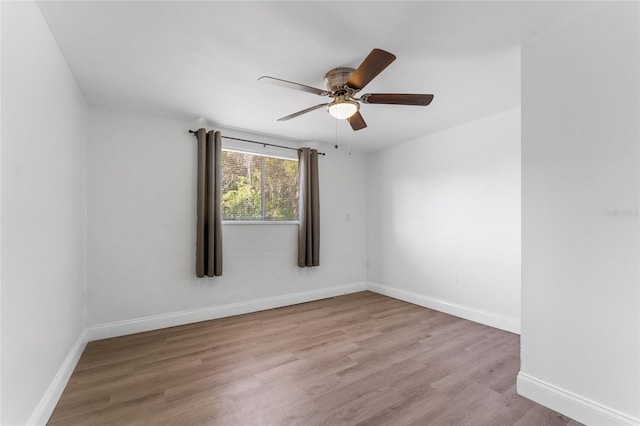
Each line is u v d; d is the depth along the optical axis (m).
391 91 2.60
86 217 2.79
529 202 1.90
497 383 2.09
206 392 1.98
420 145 4.05
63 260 2.05
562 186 1.75
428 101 2.18
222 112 3.09
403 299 4.28
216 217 3.42
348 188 4.75
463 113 3.16
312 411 1.78
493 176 3.23
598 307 1.62
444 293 3.74
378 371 2.26
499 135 3.17
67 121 2.14
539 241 1.85
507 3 1.55
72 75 2.27
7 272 1.27
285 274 4.08
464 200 3.52
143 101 2.80
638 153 1.49
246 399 1.90
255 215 3.93
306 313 3.69
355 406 1.83
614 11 1.55
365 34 1.81
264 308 3.85
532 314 1.89
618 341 1.55
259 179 3.97
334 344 2.75
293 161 4.27
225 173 3.72
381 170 4.70
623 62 1.53
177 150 3.31
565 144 1.74
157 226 3.17
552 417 1.72
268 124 3.47
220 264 3.42
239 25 1.72
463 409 1.80
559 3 1.55
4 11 1.22
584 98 1.67
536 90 1.86
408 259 4.23
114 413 1.76
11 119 1.29
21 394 1.39
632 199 1.51
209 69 2.23
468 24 1.72
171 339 2.86
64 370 2.02
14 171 1.32
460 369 2.29
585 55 1.66
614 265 1.57
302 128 3.63
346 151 4.72
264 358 2.47
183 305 3.31
